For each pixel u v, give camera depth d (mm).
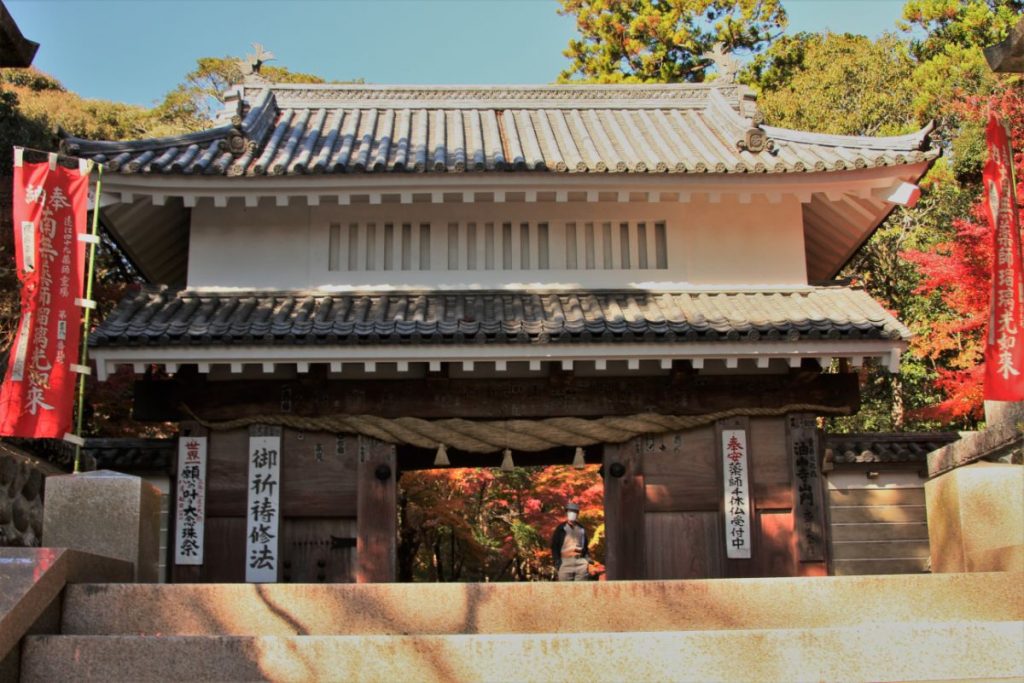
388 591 8086
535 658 7375
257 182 12984
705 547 12969
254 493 12891
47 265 9836
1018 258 9484
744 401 13258
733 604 8164
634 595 8148
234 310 13070
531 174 12992
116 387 19828
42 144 23500
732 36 34375
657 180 13141
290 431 13094
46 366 9633
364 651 7383
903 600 8219
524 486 25047
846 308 13320
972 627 7488
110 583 8266
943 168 27688
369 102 16312
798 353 12617
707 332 12430
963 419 22406
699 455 13180
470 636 7418
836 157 13352
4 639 7094
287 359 12414
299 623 8008
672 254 13977
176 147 13625
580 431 13125
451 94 16469
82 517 9172
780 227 14148
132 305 13055
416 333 12297
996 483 9461
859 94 31969
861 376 24562
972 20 31578
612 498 13039
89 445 13891
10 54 10227
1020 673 7379
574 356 12469
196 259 13664
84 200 10148
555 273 13820
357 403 13109
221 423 13023
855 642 7457
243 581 12656
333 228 13938
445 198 13398
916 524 13742
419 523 23500
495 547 26000
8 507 11742
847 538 13648
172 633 7980
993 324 9555
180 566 12695
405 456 14750
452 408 13156
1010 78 24094
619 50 34750
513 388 13258
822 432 13516
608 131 15672
